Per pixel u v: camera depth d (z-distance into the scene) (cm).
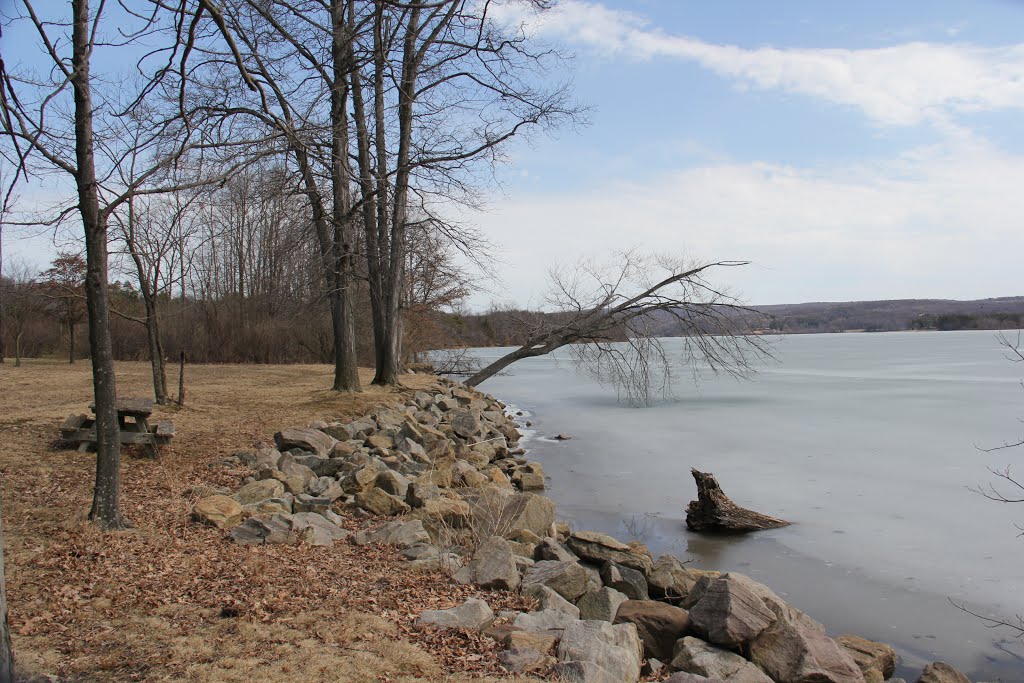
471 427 2067
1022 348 9950
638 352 2417
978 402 3266
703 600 718
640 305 2380
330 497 1131
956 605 947
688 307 2278
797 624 695
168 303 4338
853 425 2573
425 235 2339
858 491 1564
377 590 748
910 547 1181
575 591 812
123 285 4169
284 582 739
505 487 1509
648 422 2744
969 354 8581
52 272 2931
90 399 1866
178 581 716
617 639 654
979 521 1329
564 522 1284
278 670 542
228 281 5066
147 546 806
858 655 735
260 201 1848
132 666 541
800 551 1161
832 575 1055
